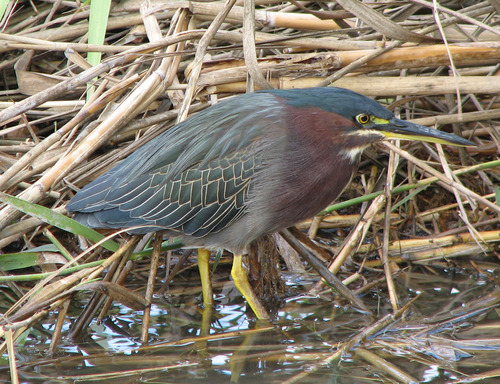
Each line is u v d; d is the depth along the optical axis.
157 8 9.76
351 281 8.76
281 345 7.41
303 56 9.09
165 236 8.74
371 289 8.72
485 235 9.34
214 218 7.71
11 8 10.61
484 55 9.20
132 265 8.01
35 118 10.09
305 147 7.43
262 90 8.02
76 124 8.24
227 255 9.53
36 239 9.28
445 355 7.11
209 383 6.66
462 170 9.31
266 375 6.80
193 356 7.20
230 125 7.62
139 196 7.71
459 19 9.25
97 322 7.90
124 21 10.66
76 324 7.62
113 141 9.66
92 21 9.40
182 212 7.70
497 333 7.54
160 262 9.25
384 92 9.27
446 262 9.37
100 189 7.90
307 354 7.20
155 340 7.55
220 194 7.59
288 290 8.72
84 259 8.76
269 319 8.02
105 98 8.34
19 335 6.80
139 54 8.56
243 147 7.48
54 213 7.41
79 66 9.57
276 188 7.48
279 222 7.74
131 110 8.39
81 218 7.95
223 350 7.32
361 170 10.41
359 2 8.51
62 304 7.35
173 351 7.30
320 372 6.84
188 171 7.62
